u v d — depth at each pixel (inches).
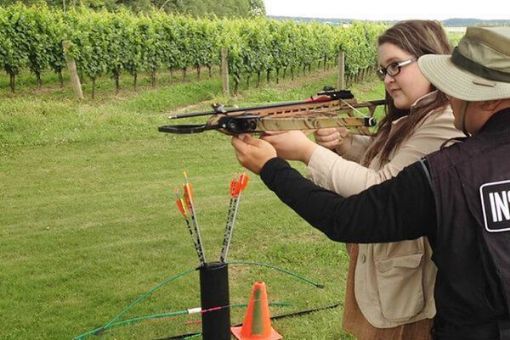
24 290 194.2
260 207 283.7
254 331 147.9
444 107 81.0
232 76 729.0
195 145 432.1
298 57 821.9
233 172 362.6
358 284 91.3
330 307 181.0
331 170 75.7
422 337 87.4
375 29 960.3
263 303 147.9
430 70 64.6
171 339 162.2
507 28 61.5
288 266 214.4
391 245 84.5
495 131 61.2
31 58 617.9
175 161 388.5
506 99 60.8
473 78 60.4
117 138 445.7
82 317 177.0
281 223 260.8
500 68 59.0
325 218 64.0
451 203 58.7
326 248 229.3
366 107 94.9
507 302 57.7
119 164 378.0
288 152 77.7
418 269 84.3
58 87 666.8
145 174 355.9
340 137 101.4
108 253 226.5
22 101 532.7
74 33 612.7
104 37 632.4
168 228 256.1
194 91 698.2
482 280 58.8
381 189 62.3
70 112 488.7
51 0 1187.9
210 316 107.3
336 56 865.5
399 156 80.7
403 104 85.7
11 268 211.3
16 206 288.4
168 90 681.0
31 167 366.0
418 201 60.1
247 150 71.9
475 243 58.6
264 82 815.1
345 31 885.8
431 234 62.0
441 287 63.4
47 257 222.7
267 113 81.9
